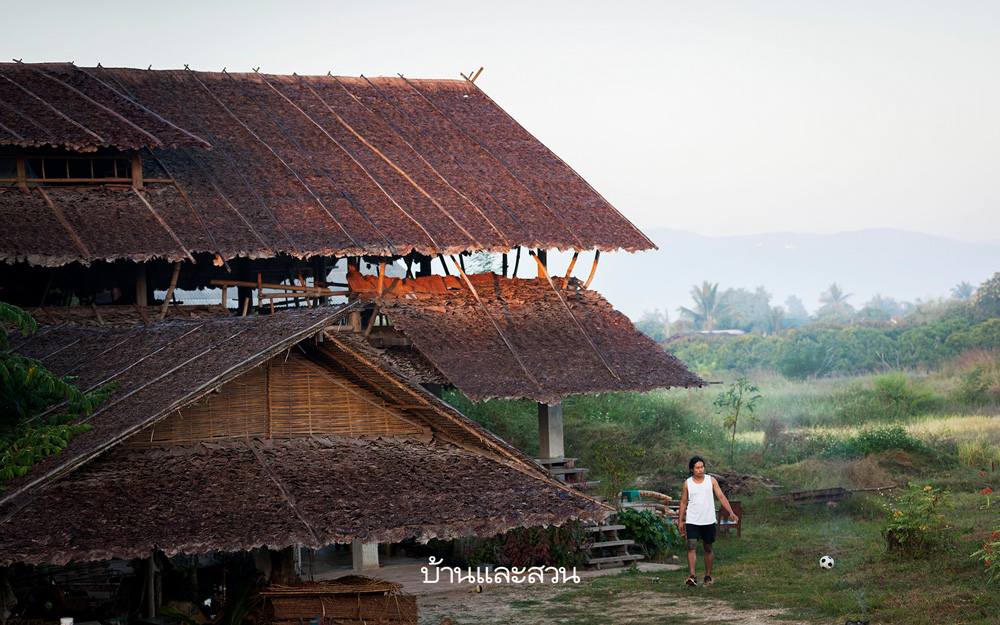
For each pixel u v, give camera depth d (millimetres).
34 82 21250
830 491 24125
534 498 10906
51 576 14328
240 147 22438
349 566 18750
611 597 15336
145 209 19266
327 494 10367
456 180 23266
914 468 28047
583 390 19234
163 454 10680
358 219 20719
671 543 19938
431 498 10617
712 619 13281
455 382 18438
